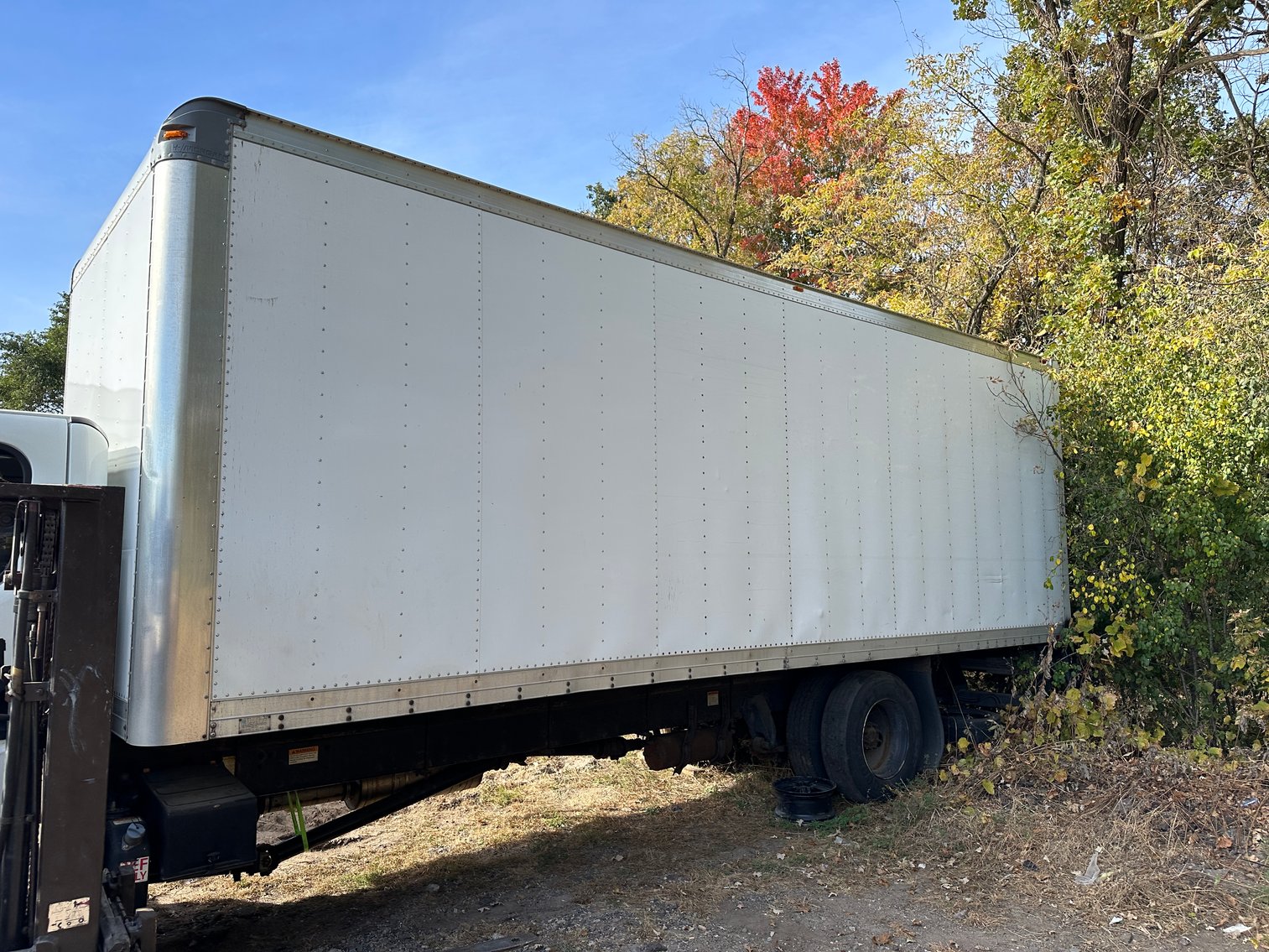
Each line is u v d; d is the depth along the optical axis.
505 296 4.23
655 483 4.84
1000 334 14.95
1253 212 11.36
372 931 4.23
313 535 3.49
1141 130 12.41
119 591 3.22
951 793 6.05
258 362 3.42
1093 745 6.51
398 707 3.68
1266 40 12.37
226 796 3.33
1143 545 7.89
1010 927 4.27
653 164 22.03
